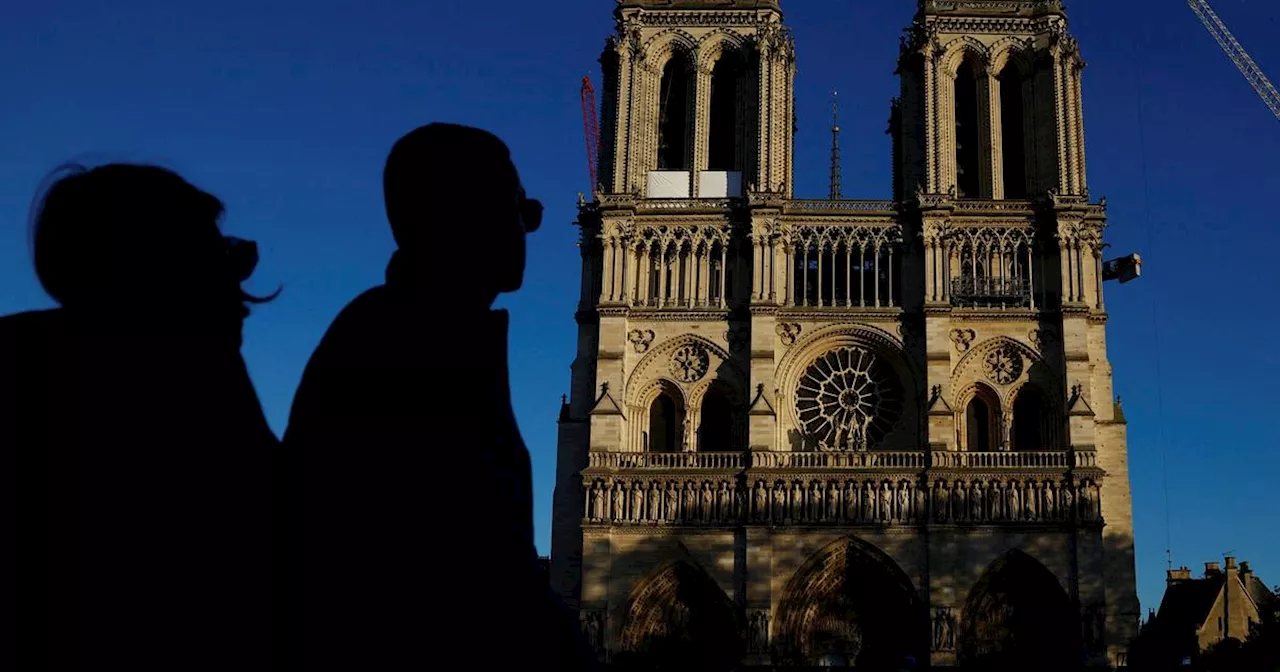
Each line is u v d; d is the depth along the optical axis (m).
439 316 6.55
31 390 5.84
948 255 114.81
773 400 111.12
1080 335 110.50
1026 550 104.38
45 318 6.00
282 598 6.15
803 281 115.94
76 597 5.75
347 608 6.10
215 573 6.00
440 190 6.70
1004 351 112.38
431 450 6.31
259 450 6.29
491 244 6.84
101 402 5.89
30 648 5.69
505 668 6.36
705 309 114.75
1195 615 131.12
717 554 106.81
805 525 106.44
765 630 104.00
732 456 109.19
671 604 107.75
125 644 5.79
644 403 114.25
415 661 6.13
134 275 6.10
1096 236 113.75
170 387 6.07
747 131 119.69
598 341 114.31
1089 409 107.44
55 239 6.07
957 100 122.50
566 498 113.94
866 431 112.19
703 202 117.25
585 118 148.00
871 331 113.44
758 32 120.62
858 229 116.56
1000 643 98.38
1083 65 119.25
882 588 106.25
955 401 111.75
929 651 102.62
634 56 120.81
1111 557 107.06
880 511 106.38
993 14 120.00
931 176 116.44
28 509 5.76
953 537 105.12
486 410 6.55
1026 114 119.12
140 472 5.91
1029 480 105.69
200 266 6.29
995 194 116.56
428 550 6.21
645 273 116.69
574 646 7.07
